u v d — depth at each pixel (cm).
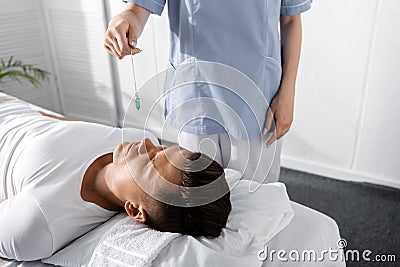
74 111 318
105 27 271
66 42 295
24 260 116
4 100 177
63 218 115
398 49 195
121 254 102
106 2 265
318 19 206
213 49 126
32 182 125
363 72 206
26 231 111
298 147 238
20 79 298
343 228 193
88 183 124
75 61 297
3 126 153
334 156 230
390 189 219
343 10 199
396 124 208
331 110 221
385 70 201
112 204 124
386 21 192
